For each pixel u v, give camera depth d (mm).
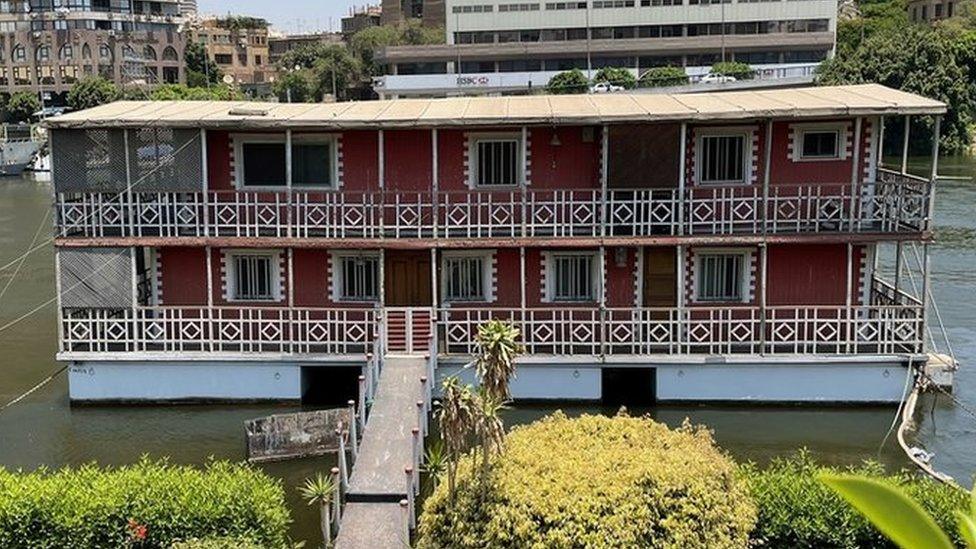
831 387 24062
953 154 83562
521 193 25094
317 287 25828
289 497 19000
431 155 25359
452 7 125750
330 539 16062
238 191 24953
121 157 23797
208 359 24406
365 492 17297
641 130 24859
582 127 25000
